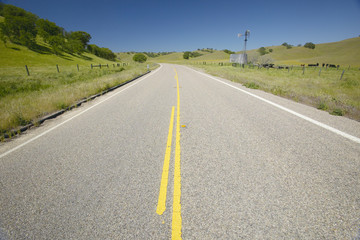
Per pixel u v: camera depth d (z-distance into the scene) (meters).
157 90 10.30
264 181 2.43
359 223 1.80
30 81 14.44
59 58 67.19
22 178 2.74
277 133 3.90
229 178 2.52
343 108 5.37
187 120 5.02
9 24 62.94
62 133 4.46
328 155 2.97
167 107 6.53
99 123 5.09
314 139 3.55
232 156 3.08
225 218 1.93
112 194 2.33
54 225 1.95
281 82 12.74
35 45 70.62
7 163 3.18
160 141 3.77
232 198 2.18
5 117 4.98
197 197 2.21
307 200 2.10
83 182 2.59
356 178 2.42
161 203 2.16
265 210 2.00
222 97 7.81
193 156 3.13
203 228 1.83
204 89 10.06
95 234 1.83
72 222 1.97
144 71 26.17
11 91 10.26
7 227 1.94
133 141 3.83
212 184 2.42
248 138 3.73
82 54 97.69
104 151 3.45
